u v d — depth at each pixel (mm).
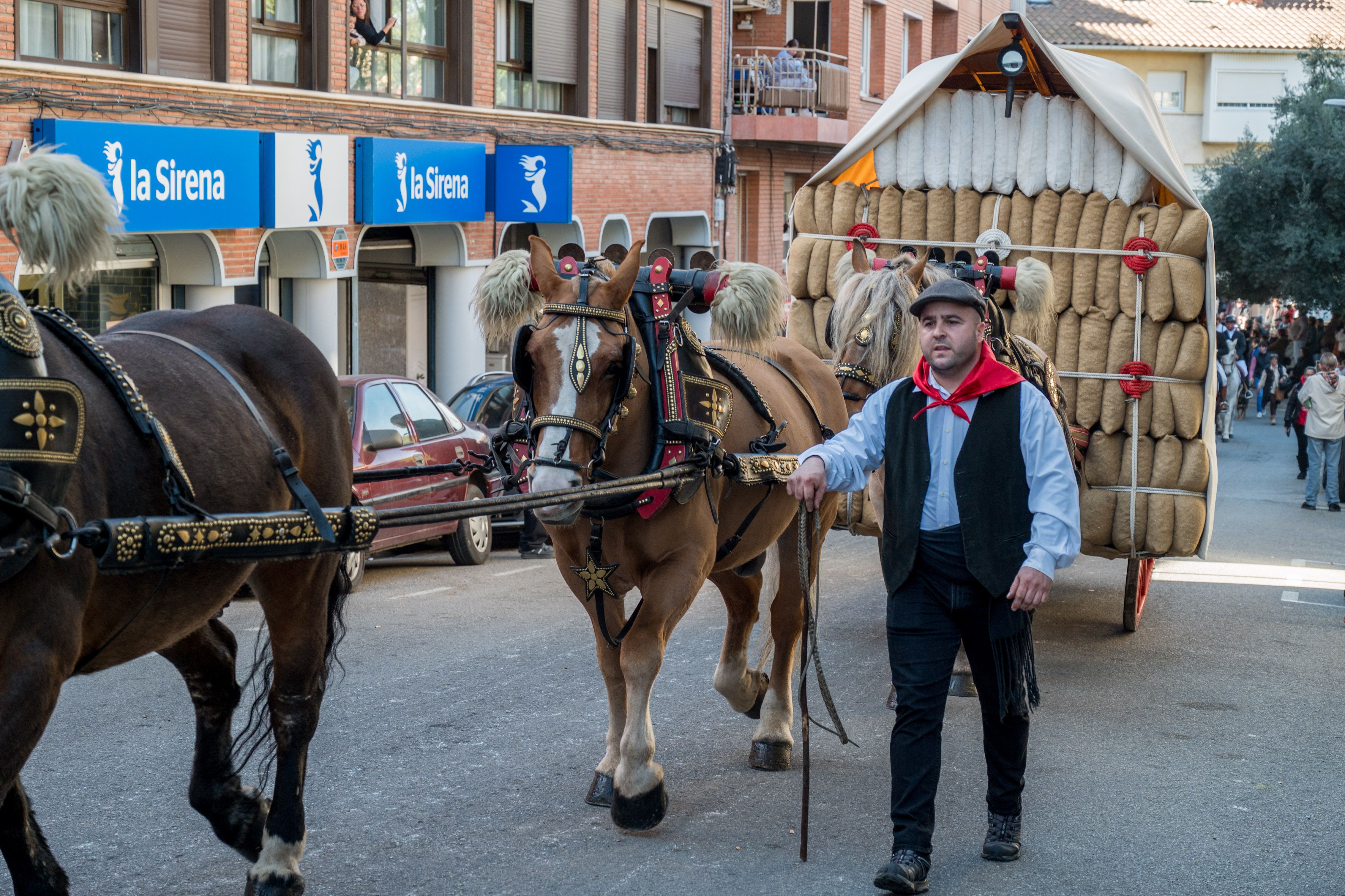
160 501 3412
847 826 4945
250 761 5621
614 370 4289
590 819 4980
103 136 11172
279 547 3389
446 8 16906
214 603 3662
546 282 4328
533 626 8477
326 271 14531
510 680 7047
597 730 6129
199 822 4922
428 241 17141
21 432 2951
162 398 3549
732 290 5434
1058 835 4902
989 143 7488
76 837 4738
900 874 4148
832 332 6371
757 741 5602
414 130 15812
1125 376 7246
